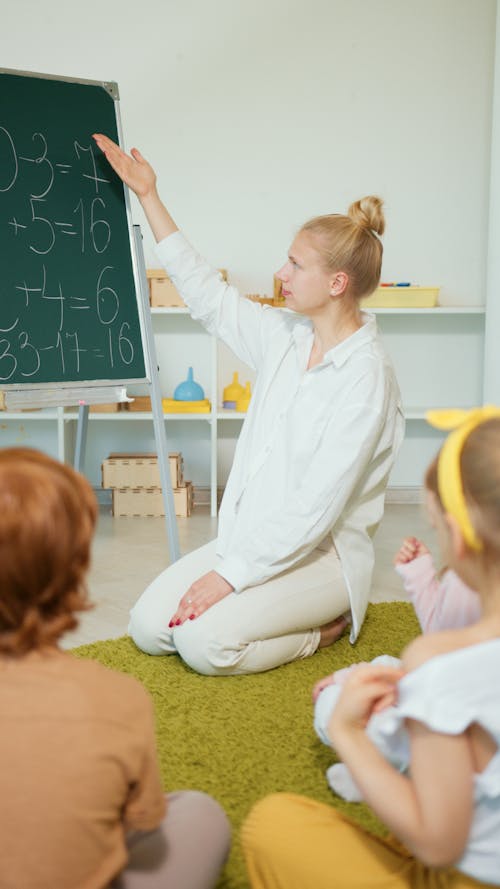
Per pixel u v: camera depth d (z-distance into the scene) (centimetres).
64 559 85
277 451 216
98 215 254
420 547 140
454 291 411
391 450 220
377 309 383
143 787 89
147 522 377
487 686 82
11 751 82
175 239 238
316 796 151
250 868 103
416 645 87
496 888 88
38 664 86
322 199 407
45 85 245
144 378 260
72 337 248
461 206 406
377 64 399
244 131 403
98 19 396
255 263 411
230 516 223
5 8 394
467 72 398
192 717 181
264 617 202
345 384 207
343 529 215
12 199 239
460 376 416
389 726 85
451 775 81
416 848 84
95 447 422
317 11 396
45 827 82
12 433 417
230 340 238
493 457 83
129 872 96
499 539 82
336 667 209
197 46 398
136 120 402
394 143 403
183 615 203
